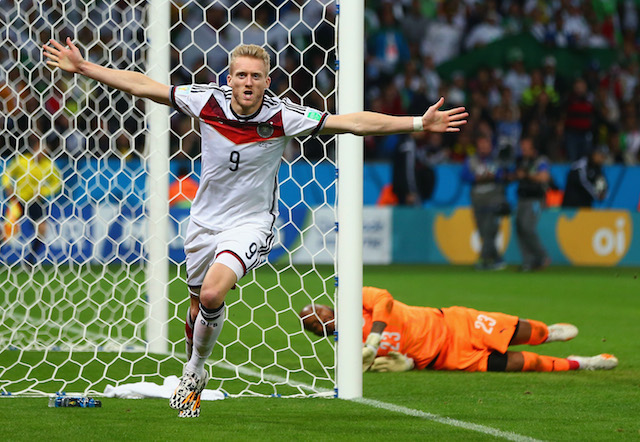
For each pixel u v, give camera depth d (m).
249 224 14.50
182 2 54.41
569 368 20.66
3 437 12.77
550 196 59.62
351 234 17.00
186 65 54.53
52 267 45.75
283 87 57.25
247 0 56.44
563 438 13.27
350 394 16.95
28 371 19.72
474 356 20.59
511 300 37.16
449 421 14.59
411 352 20.48
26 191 39.66
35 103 45.97
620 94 69.94
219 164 14.31
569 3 71.50
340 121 14.12
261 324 28.03
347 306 17.00
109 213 47.06
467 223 57.88
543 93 66.38
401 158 57.53
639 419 14.91
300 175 53.84
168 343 24.41
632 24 72.94
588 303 36.34
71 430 13.33
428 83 67.00
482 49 68.56
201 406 15.80
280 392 17.61
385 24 67.75
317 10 58.09
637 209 60.75
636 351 24.11
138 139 49.00
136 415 14.72
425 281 45.78
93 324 28.22
